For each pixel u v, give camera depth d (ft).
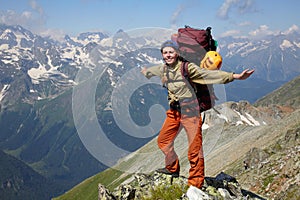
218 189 27.84
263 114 379.35
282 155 122.72
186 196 24.71
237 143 277.64
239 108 377.09
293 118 242.99
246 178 125.80
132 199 27.22
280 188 101.86
